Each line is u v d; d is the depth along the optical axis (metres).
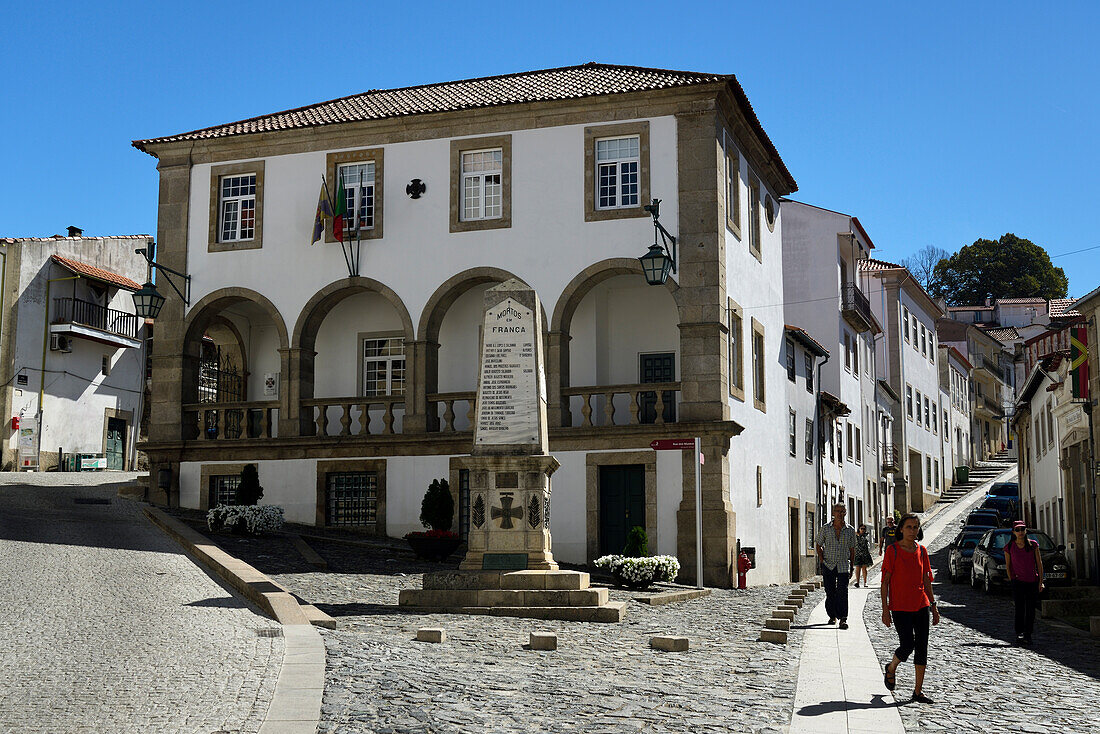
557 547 27.41
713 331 27.42
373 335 31.72
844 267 46.91
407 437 28.94
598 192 28.77
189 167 31.75
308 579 19.97
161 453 30.80
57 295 42.47
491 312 18.06
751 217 31.92
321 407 29.91
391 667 10.85
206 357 37.41
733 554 27.11
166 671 10.38
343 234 30.27
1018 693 11.20
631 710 9.32
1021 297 105.31
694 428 27.05
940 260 112.06
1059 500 32.47
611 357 30.09
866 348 51.31
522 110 29.20
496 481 17.61
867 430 50.69
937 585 31.20
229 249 31.16
